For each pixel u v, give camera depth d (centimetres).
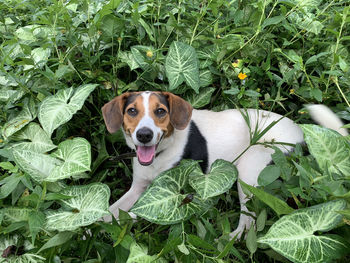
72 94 59
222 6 80
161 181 47
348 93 70
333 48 75
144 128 54
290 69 74
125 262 43
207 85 71
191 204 46
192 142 63
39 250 42
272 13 80
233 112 69
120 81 71
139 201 45
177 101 59
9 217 46
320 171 46
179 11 72
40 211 45
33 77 66
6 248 45
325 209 39
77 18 76
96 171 71
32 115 63
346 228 40
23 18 88
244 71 72
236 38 72
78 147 50
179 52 67
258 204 47
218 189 45
